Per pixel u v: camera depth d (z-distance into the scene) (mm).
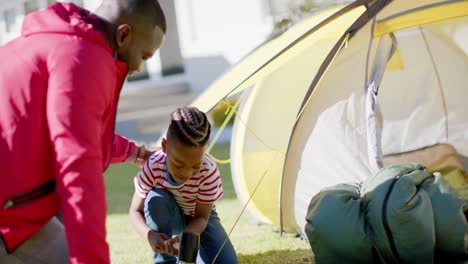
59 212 2646
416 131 5016
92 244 1847
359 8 3654
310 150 3947
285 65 4312
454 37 4816
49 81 1953
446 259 3213
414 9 3725
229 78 3758
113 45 2156
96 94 1958
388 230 3057
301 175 3984
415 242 3043
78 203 1846
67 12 2145
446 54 4945
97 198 1878
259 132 4312
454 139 4988
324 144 3914
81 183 1860
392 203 3053
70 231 1849
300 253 3682
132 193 6234
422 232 3035
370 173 3789
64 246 2137
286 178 4027
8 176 1957
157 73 11820
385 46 3844
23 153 1955
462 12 3787
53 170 2010
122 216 5125
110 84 2037
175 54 11727
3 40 12117
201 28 11406
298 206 4020
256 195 4297
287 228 4137
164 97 11508
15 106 1958
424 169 3361
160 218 2812
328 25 3660
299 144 3949
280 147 4227
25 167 1961
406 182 3127
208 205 2822
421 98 5035
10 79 1981
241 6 11008
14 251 2012
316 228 3207
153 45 2230
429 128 5031
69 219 1851
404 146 5000
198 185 2793
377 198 3123
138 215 2871
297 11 9500
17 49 2035
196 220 2807
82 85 1936
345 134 3883
